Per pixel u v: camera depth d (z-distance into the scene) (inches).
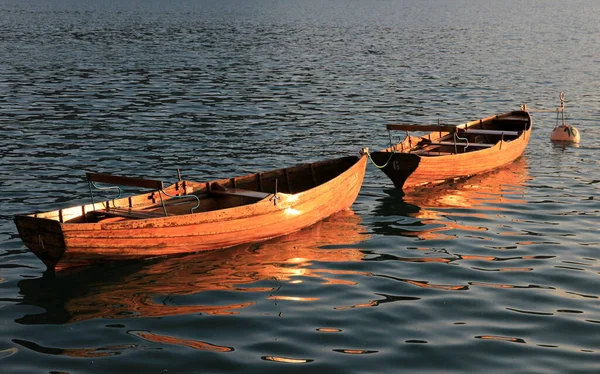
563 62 2057.1
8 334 465.7
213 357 434.6
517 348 447.8
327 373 417.7
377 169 925.8
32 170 891.4
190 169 913.5
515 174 883.4
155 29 3029.0
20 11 3996.1
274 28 3213.6
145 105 1364.4
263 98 1464.1
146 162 945.5
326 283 549.3
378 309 503.5
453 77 1781.5
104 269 569.6
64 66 1852.9
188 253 598.9
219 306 507.2
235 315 492.4
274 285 544.7
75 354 438.9
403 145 854.5
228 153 1002.1
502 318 489.7
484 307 506.6
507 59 2133.4
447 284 548.1
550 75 1811.0
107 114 1268.5
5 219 702.5
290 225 658.8
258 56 2162.9
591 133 1139.9
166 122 1210.0
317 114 1304.1
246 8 5024.6
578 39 2753.4
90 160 948.6
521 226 686.5
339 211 731.4
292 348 446.9
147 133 1122.7
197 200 650.8
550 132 1146.7
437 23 3663.9
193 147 1034.7
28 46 2273.6
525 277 560.1
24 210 733.3
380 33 3029.0
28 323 481.7
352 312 498.6
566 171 898.7
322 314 495.5
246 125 1197.1
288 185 728.3
